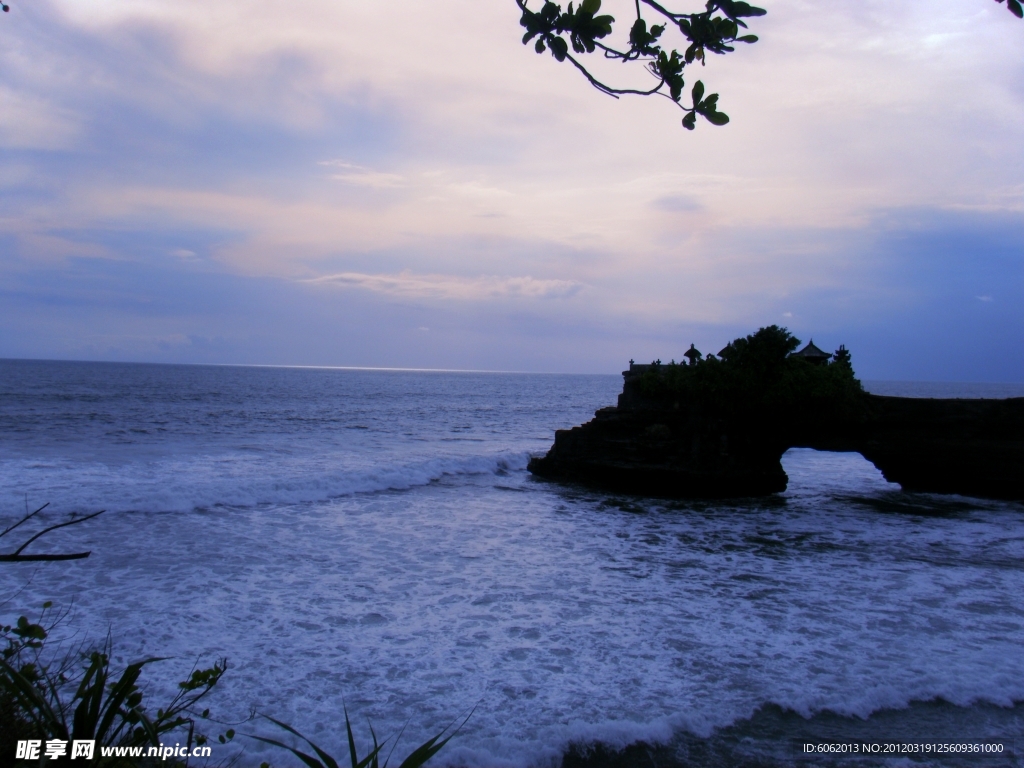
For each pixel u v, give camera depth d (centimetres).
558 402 11281
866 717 852
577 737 779
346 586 1315
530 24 315
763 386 2625
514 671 951
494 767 722
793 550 1733
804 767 743
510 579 1395
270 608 1179
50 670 881
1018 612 1236
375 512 2088
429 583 1351
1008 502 2597
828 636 1102
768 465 2769
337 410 7612
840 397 2639
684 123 322
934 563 1608
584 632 1103
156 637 1034
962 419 2683
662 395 2805
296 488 2358
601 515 2183
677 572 1485
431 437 4950
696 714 837
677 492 2628
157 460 3044
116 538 1630
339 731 781
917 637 1102
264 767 404
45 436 3847
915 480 2816
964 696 905
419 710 835
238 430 4853
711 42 303
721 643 1066
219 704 834
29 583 1269
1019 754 775
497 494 2539
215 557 1491
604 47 315
